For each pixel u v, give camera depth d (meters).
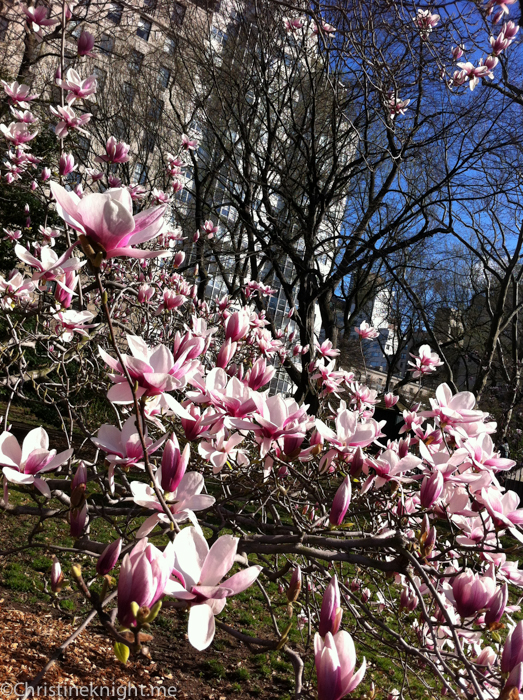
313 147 10.86
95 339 3.56
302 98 12.14
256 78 11.44
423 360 3.51
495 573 1.83
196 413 1.58
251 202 11.88
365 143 9.84
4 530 6.58
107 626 0.92
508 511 1.67
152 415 1.41
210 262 12.81
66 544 6.41
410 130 10.44
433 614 2.18
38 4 4.40
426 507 1.70
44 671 1.12
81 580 1.00
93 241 0.93
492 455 1.89
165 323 4.21
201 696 4.49
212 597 0.90
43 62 11.12
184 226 13.74
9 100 4.18
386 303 19.41
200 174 14.75
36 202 10.95
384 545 1.61
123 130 13.84
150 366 1.20
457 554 2.21
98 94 13.23
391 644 2.05
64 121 3.30
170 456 1.19
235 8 11.23
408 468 1.80
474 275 18.97
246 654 5.47
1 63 10.10
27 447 1.39
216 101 13.12
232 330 1.88
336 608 1.04
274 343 3.61
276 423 1.61
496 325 11.42
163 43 13.49
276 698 4.78
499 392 15.90
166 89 14.99
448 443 2.07
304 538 1.74
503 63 8.74
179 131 13.98
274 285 16.64
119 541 1.04
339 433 1.86
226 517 2.13
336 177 10.95
